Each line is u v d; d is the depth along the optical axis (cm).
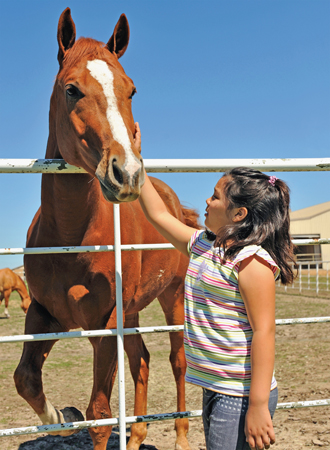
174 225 181
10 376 518
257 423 127
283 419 350
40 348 230
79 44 206
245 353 138
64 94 196
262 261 137
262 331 131
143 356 342
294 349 615
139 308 335
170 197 377
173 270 351
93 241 233
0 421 359
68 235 229
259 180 146
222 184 150
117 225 193
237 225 142
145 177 186
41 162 170
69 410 228
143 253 307
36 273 235
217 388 139
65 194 215
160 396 429
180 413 183
